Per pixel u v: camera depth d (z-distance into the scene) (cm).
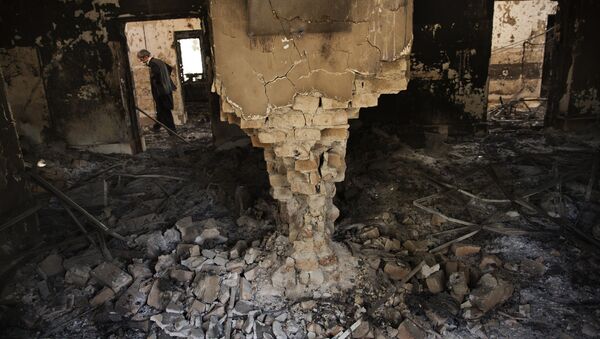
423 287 357
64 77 741
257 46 278
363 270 360
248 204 509
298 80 285
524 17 1058
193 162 717
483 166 593
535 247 408
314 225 344
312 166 315
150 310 343
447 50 760
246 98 289
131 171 668
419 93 784
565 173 541
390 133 802
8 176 404
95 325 331
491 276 346
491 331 315
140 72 1078
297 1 268
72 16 712
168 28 1046
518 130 825
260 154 719
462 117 790
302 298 339
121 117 757
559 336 306
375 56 282
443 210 491
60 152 745
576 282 359
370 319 323
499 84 1110
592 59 754
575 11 735
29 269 394
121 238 447
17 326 329
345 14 272
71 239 437
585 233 418
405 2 275
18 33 721
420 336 310
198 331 317
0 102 398
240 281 353
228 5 271
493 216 469
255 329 316
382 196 527
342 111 296
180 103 1081
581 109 779
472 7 734
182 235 439
